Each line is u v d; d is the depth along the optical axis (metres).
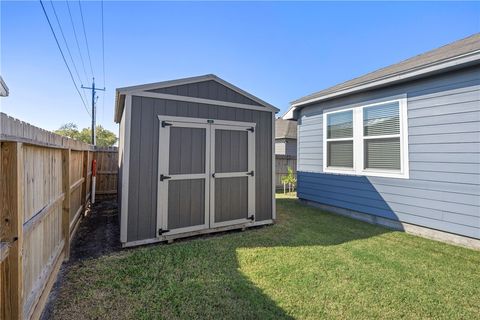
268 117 5.03
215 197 4.34
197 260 3.17
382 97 4.96
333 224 5.04
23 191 1.80
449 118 3.98
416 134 4.41
